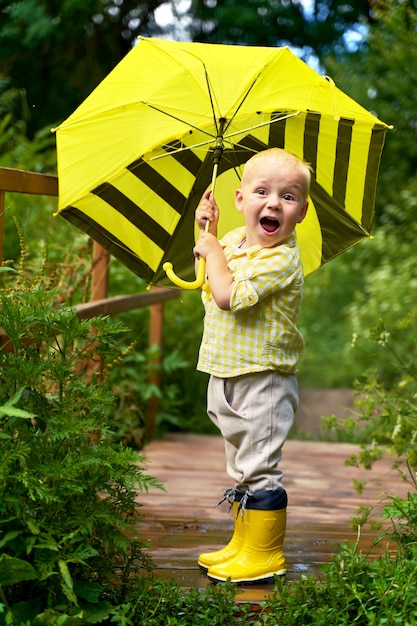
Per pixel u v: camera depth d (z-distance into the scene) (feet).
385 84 42.98
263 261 11.25
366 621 10.12
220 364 11.60
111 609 9.99
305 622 10.18
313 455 22.41
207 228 12.00
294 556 13.12
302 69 12.51
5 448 9.71
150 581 10.77
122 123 12.68
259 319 11.44
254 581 11.52
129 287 25.22
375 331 15.75
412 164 47.34
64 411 10.32
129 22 54.19
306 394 39.60
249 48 12.76
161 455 21.61
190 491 17.62
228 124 12.32
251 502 11.60
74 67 52.11
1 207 12.14
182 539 13.84
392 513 12.10
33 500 9.76
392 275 39.78
